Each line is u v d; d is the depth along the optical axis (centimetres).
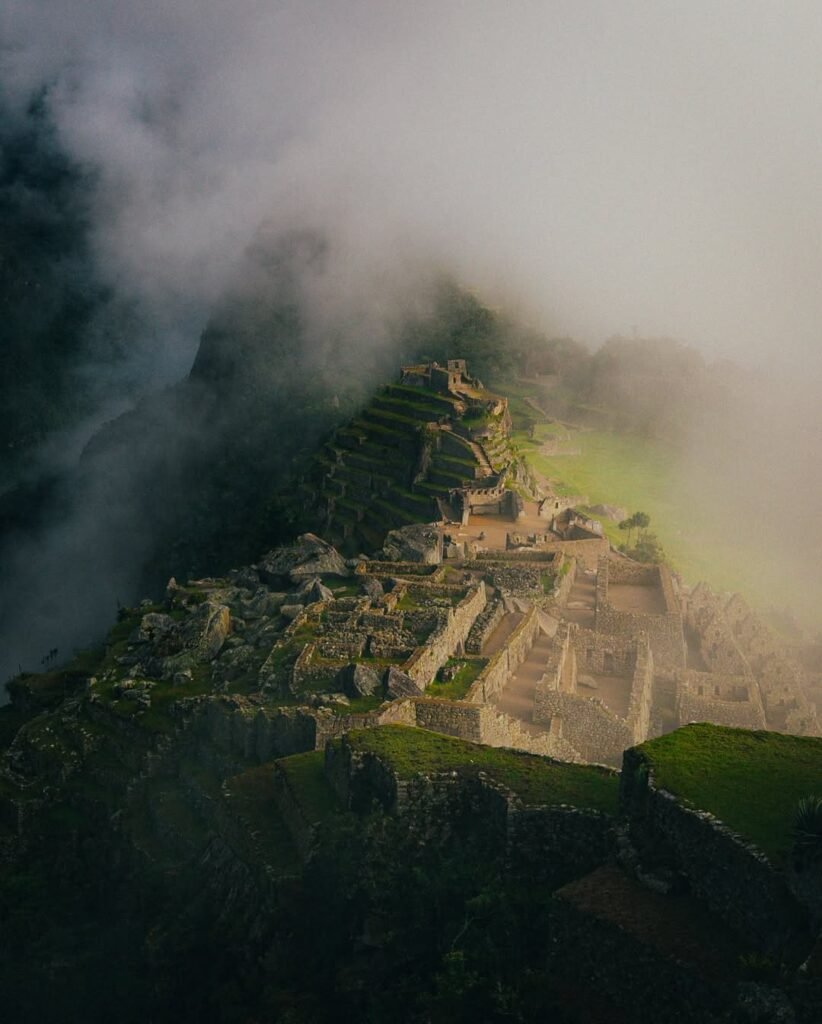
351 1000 7006
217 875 8856
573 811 6894
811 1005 4953
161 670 12744
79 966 10106
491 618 12656
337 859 7619
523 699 11306
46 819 11944
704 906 5862
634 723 10750
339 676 10581
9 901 11231
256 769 9325
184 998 8300
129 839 10869
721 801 6022
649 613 13850
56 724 12750
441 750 7912
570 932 5981
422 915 7056
